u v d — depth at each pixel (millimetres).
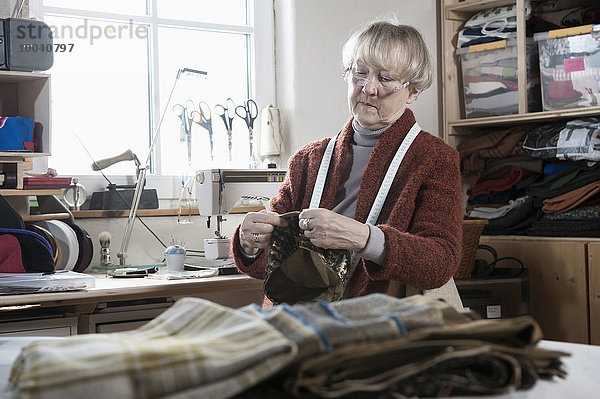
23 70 2766
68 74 3287
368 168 1933
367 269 1783
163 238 3291
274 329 679
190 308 790
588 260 3203
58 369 604
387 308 763
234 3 3756
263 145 3668
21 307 2232
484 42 3660
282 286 1819
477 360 688
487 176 3709
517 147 3535
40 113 2830
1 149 2693
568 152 3275
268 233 1823
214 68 3703
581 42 3301
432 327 718
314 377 650
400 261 1729
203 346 646
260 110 3762
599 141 3209
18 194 2803
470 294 3059
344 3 3768
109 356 622
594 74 3270
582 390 732
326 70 3730
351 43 2016
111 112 3396
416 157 1923
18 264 2438
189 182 3416
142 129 3480
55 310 2453
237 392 620
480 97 3682
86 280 2348
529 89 3541
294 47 3688
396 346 674
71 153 3287
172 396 605
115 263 3131
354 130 2051
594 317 3182
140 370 607
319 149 2088
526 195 3496
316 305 760
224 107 3633
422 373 682
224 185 2896
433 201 1877
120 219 3174
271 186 3002
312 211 1727
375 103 1943
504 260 3496
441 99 3887
